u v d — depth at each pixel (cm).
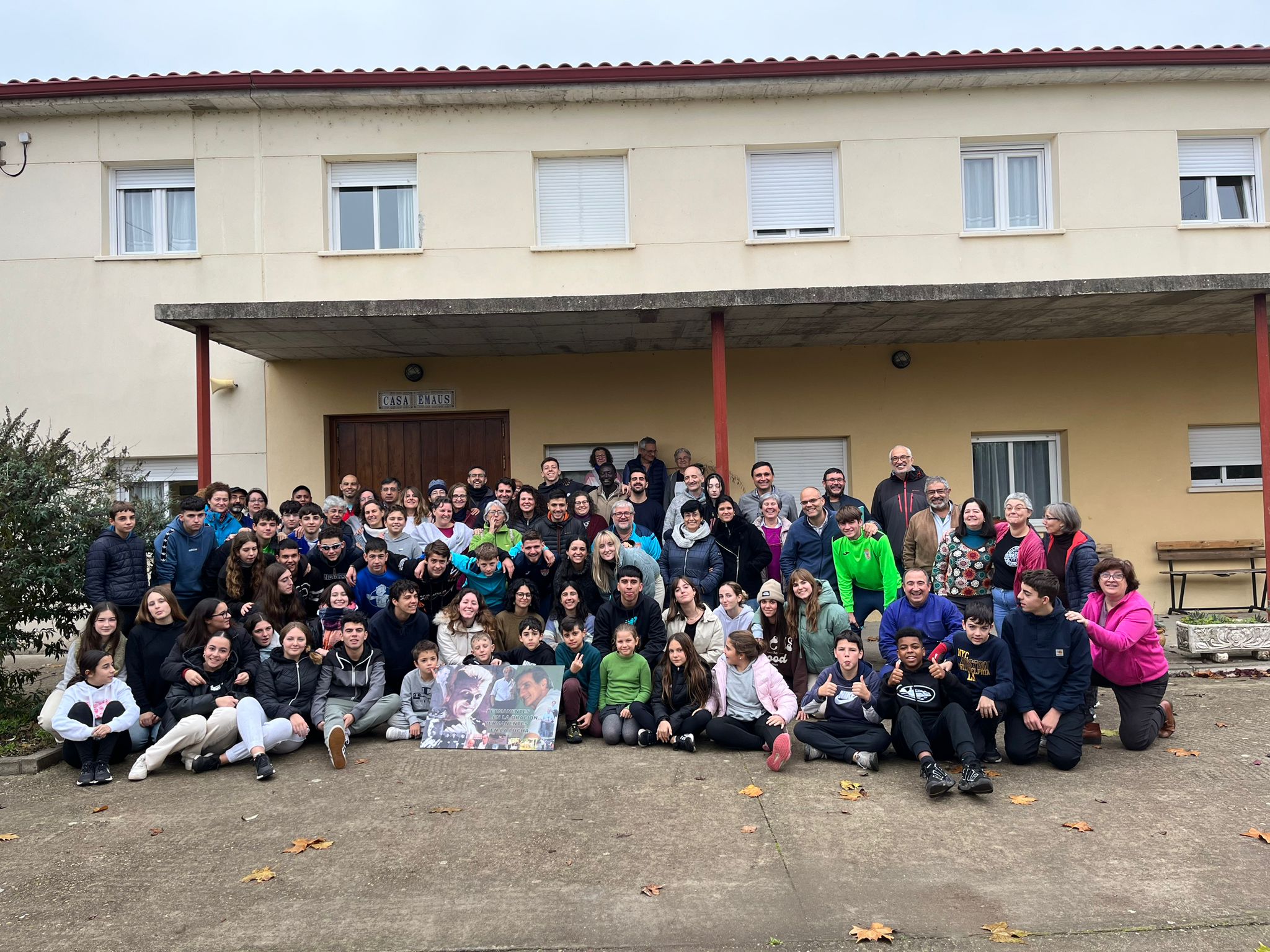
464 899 392
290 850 445
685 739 599
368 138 1055
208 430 877
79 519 679
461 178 1055
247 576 681
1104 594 595
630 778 547
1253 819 464
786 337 997
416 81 1027
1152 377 1063
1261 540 1059
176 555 697
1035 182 1088
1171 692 721
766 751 598
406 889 402
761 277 1055
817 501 746
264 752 572
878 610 723
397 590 650
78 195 1054
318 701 632
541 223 1073
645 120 1059
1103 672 588
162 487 1064
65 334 1052
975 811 486
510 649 678
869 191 1059
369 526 766
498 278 1051
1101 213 1059
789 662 671
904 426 1063
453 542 769
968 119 1062
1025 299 829
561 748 615
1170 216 1059
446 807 501
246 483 1052
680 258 1055
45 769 597
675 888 399
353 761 594
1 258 1055
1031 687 564
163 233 1077
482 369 1062
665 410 1062
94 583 645
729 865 421
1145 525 1062
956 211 1059
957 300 825
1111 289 823
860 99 1062
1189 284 820
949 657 570
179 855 446
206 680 599
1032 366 1063
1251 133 1077
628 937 359
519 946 353
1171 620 1005
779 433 1064
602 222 1075
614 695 636
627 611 649
